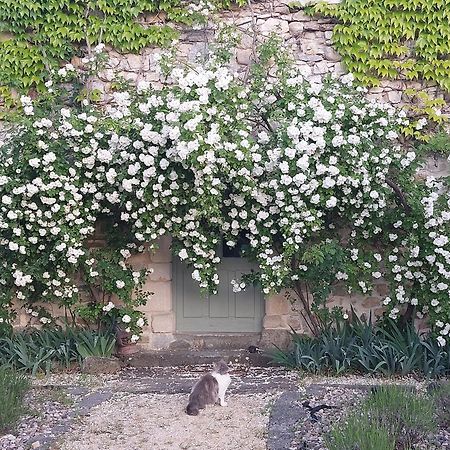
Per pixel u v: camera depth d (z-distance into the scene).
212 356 8.91
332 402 6.70
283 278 8.45
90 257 8.95
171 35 9.31
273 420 6.30
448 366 7.96
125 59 9.45
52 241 8.63
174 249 8.56
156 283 9.34
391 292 8.73
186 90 7.73
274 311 9.20
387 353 8.05
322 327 8.80
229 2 9.34
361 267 8.74
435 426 5.70
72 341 8.69
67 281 8.81
